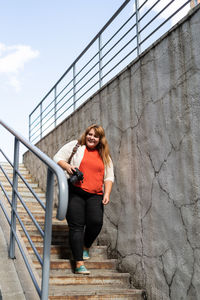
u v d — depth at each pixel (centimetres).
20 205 481
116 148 345
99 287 273
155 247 267
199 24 237
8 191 526
